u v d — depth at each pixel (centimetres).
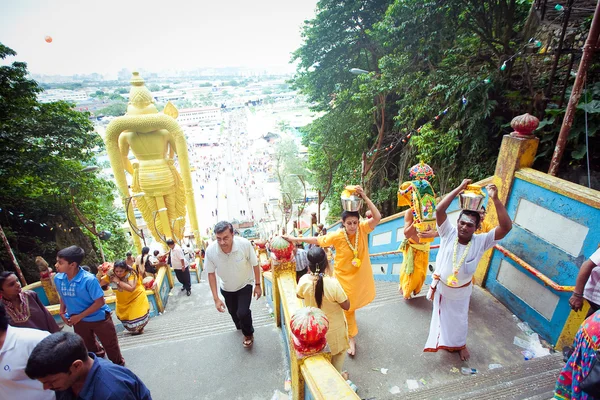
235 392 331
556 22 648
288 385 332
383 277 754
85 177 1477
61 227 1470
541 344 344
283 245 348
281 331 419
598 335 165
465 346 335
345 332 286
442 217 308
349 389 179
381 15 1424
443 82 870
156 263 850
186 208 1888
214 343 409
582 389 165
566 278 319
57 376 167
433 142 855
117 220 1886
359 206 324
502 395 260
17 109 1248
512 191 386
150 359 391
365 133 1310
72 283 338
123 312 525
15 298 286
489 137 795
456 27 938
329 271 347
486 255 433
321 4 1509
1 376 220
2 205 1275
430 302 439
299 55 1684
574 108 396
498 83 730
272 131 8456
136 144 1650
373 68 1577
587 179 527
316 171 1867
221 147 9044
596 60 533
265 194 4466
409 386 306
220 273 373
